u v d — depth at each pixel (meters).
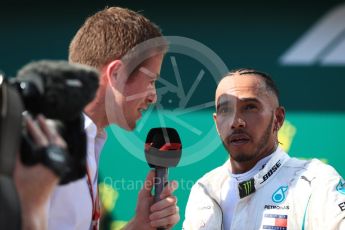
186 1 16.61
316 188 8.81
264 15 16.42
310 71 16.31
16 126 4.72
